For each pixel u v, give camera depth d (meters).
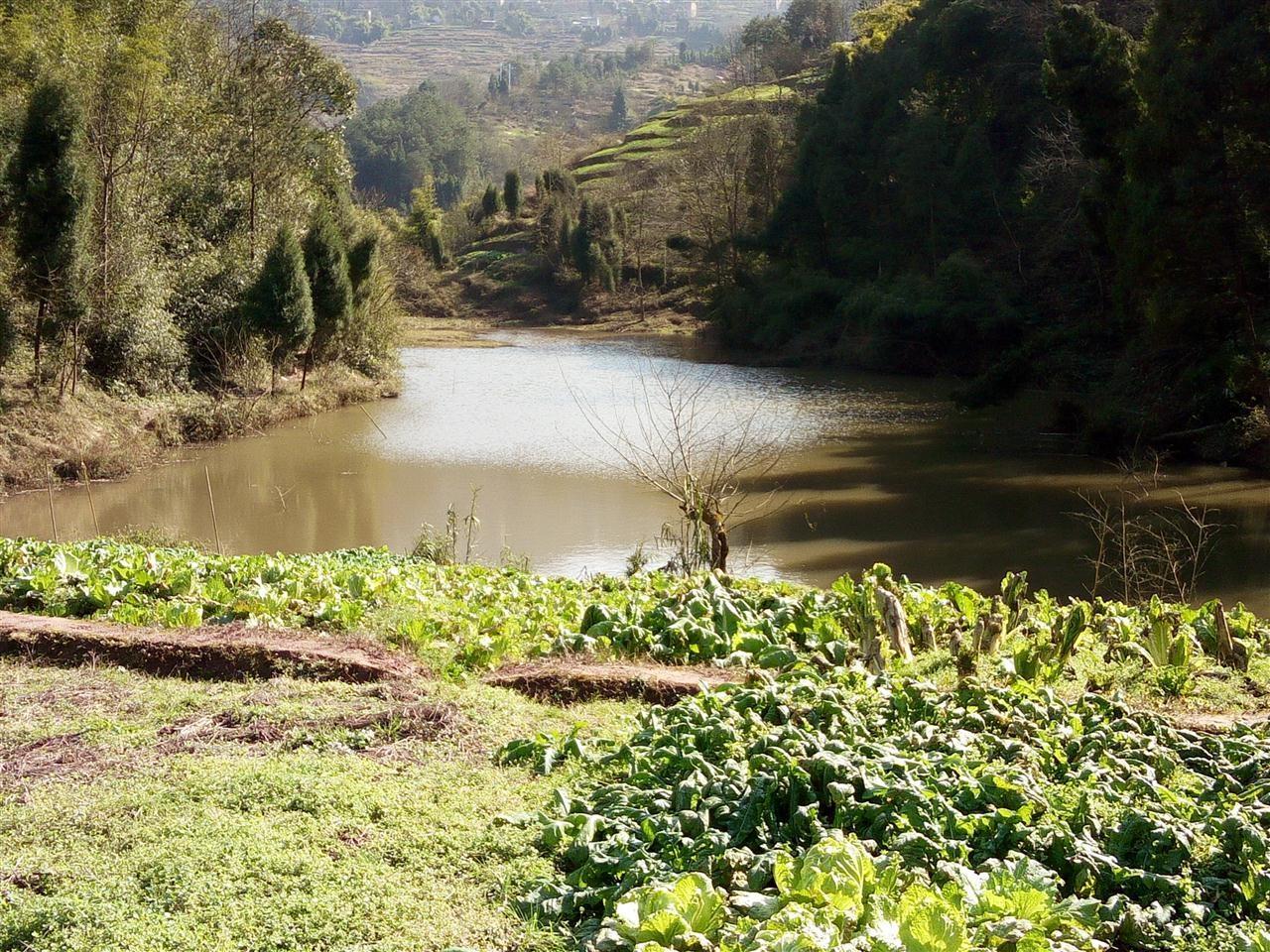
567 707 7.36
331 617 9.17
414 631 8.66
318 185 44.41
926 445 26.88
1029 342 32.56
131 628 8.52
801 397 35.12
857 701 6.67
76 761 5.94
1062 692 7.95
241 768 5.70
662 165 79.62
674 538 15.39
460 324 65.25
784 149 58.53
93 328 26.88
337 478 23.19
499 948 4.25
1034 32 43.31
